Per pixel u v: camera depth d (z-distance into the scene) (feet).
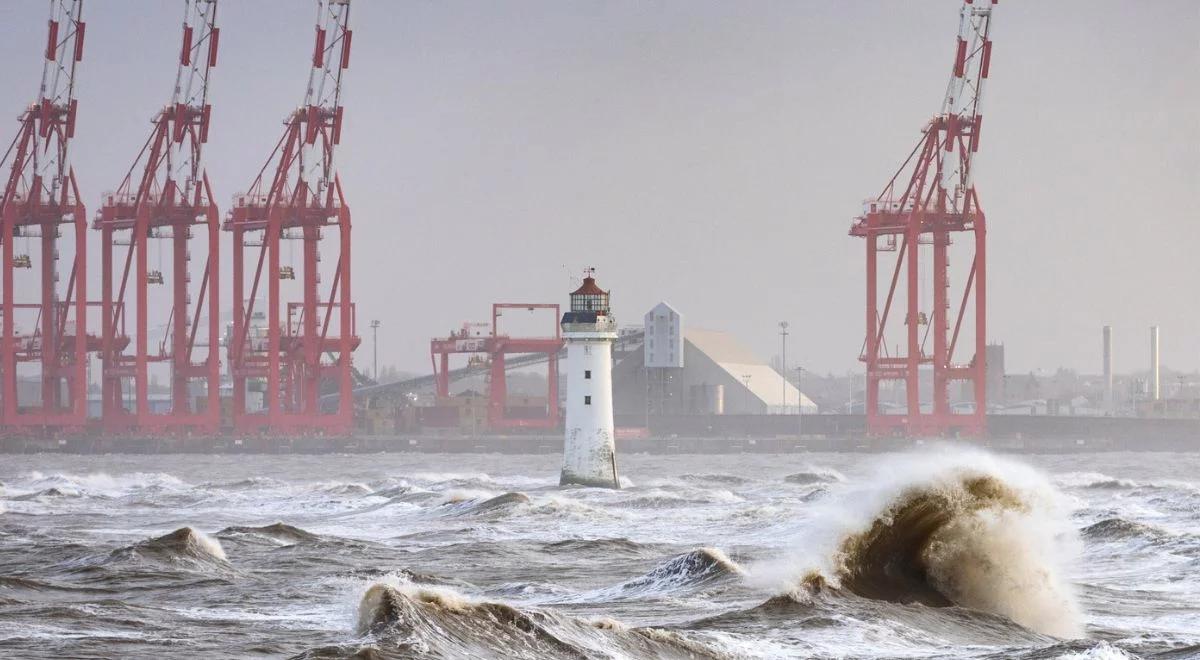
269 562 603.67
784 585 417.28
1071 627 410.93
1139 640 363.56
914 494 428.15
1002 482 427.74
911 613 393.29
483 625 337.93
